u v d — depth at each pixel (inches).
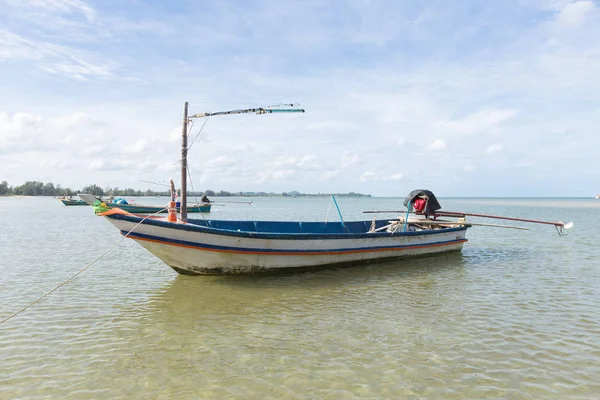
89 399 225.9
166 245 455.8
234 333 324.2
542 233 1080.2
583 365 267.3
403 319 357.4
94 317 363.9
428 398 226.2
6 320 350.9
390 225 733.3
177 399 225.5
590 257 689.0
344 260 573.9
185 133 528.7
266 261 507.8
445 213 743.7
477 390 234.8
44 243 835.4
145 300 415.5
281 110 516.7
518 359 275.6
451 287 474.6
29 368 263.0
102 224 1327.5
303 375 252.4
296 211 2479.1
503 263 631.2
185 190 528.4
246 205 3900.1
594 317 364.2
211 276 505.4
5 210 2372.0
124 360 275.0
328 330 330.0
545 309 388.5
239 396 228.1
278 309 386.6
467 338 312.8
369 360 273.3
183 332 326.6
